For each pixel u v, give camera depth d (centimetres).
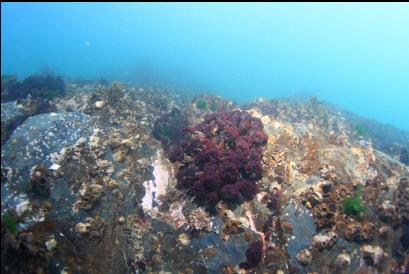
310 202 1064
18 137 978
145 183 1163
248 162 1162
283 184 1142
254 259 998
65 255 876
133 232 1021
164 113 1888
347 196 1079
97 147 1122
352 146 1361
